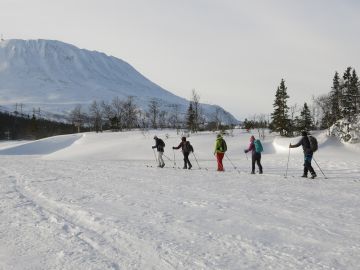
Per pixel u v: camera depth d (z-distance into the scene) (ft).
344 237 23.45
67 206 32.81
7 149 197.57
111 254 20.52
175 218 28.43
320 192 40.83
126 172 63.26
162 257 19.93
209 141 144.97
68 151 157.48
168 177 55.77
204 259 19.60
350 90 206.80
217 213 30.19
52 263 19.26
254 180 51.75
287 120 185.26
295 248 21.33
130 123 299.79
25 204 34.58
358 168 67.56
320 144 137.69
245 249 21.17
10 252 21.04
